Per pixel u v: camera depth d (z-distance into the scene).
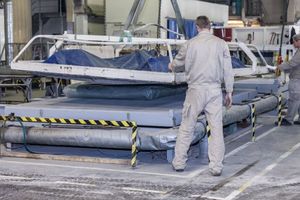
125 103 8.05
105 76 7.27
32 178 6.17
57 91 13.73
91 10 21.62
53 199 5.28
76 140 6.99
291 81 10.31
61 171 6.54
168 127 6.90
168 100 8.44
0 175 6.32
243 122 10.11
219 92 6.21
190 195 5.39
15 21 22.94
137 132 6.68
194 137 6.55
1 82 15.46
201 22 6.31
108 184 5.87
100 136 6.84
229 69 6.27
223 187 5.71
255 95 10.37
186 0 18.52
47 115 7.45
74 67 7.39
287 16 20.48
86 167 6.76
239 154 7.61
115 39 8.47
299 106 10.64
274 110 11.59
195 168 6.67
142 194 5.44
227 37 15.16
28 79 13.37
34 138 7.30
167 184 5.84
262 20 21.58
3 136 7.52
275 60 13.75
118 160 6.95
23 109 7.61
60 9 26.31
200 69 6.12
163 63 7.58
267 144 8.44
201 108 6.22
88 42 7.99
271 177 6.17
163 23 16.97
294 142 8.61
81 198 5.31
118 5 19.09
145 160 7.19
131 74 7.18
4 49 23.75
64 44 8.83
